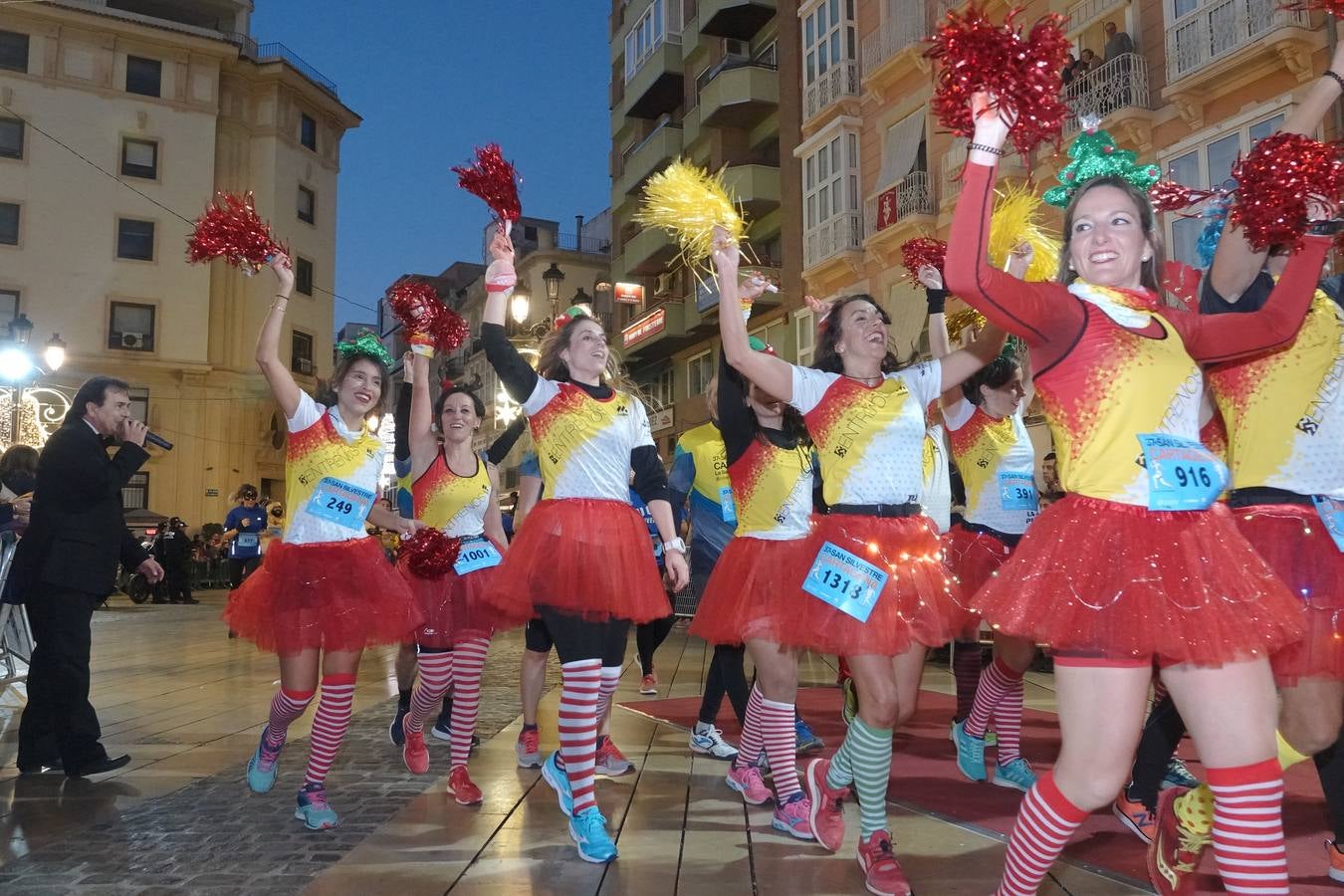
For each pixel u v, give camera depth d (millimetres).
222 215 4176
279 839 3758
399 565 4715
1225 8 11961
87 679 4980
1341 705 2783
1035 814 2422
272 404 34531
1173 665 2342
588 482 3951
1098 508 2408
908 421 3564
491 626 4570
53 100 31344
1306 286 2611
